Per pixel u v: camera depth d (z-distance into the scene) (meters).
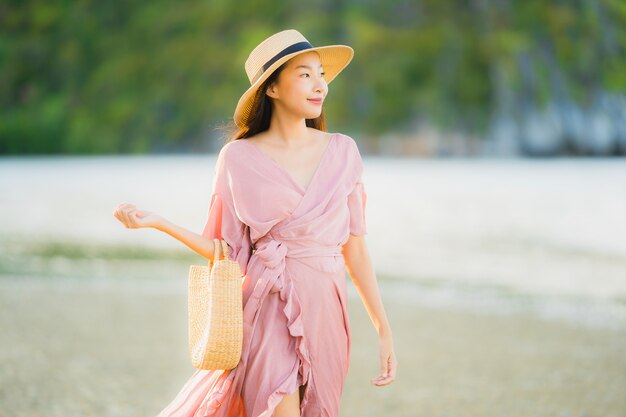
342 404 7.68
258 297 4.54
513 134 78.06
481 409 7.47
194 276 4.74
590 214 25.73
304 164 4.72
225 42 90.81
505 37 78.75
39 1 94.25
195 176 45.47
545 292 13.60
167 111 89.31
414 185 38.31
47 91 92.12
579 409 7.46
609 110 77.94
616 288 14.02
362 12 86.56
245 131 4.91
